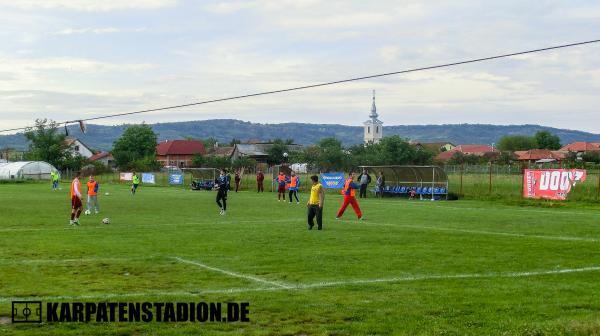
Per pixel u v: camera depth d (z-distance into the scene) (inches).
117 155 5339.6
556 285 448.1
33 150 4377.5
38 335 323.0
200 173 2504.9
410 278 477.1
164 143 5925.2
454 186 1809.8
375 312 367.6
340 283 457.1
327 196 1859.0
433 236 765.9
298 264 545.0
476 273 499.8
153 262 557.9
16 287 442.0
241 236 769.6
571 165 2645.2
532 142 6752.0
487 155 5024.6
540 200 1471.5
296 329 333.4
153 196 1875.0
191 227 893.8
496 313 363.3
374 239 733.9
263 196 1863.9
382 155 3774.6
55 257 589.9
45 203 1491.1
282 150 5142.7
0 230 852.6
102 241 719.7
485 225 920.3
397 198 1764.3
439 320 348.2
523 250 634.8
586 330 316.2
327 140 4562.0
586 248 650.8
